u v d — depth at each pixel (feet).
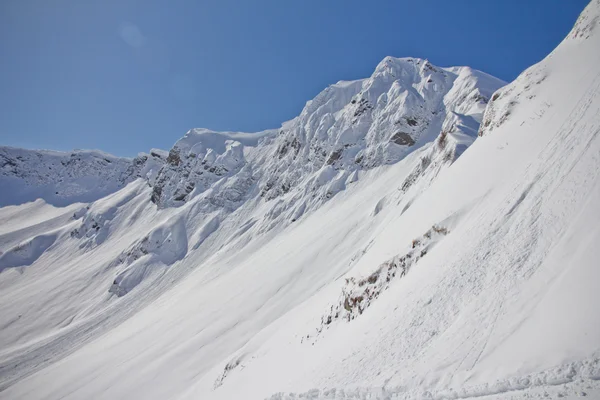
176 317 262.67
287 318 130.00
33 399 209.87
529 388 29.71
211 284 320.50
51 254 631.56
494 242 52.13
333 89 631.97
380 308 65.62
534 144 70.03
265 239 394.73
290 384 63.93
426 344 44.83
